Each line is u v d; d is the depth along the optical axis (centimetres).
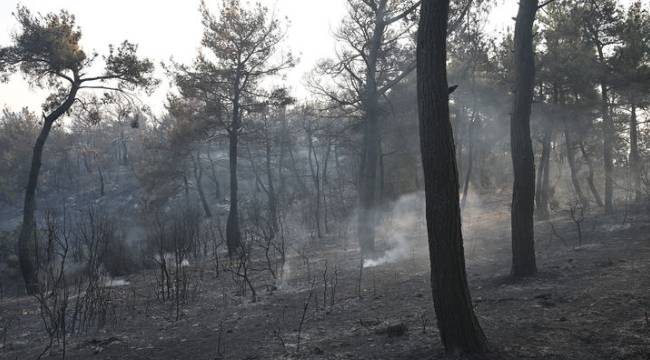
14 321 920
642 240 1155
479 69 2308
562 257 1054
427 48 483
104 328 814
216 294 1066
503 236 1636
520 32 869
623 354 460
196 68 2228
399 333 598
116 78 1850
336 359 538
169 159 3609
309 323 723
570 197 3075
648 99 2208
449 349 490
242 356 595
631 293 667
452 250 484
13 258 2180
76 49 1748
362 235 1525
